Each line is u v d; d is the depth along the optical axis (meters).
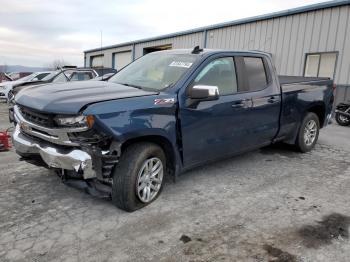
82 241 2.94
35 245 2.86
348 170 5.16
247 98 4.55
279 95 5.14
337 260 2.76
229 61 4.46
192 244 2.95
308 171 5.06
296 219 3.47
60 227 3.16
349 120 9.95
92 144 3.15
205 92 3.61
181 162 3.92
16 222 3.23
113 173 3.40
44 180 4.32
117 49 28.09
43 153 3.30
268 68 5.09
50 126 3.21
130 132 3.24
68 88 3.70
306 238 3.09
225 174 4.80
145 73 4.32
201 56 4.18
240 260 2.73
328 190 4.30
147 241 2.98
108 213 3.48
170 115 3.62
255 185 4.41
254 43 15.05
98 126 3.06
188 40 19.23
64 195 3.88
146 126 3.37
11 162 5.04
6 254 2.71
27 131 3.53
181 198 3.91
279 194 4.12
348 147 6.74
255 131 4.81
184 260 2.71
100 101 3.16
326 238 3.10
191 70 3.95
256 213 3.58
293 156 5.88
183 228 3.22
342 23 11.63
